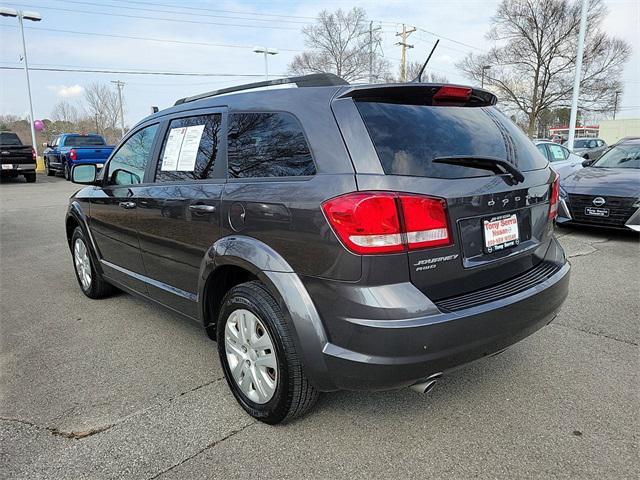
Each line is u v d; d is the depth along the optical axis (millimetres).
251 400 2676
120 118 54969
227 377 2848
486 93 2805
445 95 2578
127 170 3920
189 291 3213
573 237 7188
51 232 8781
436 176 2223
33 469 2322
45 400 2949
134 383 3139
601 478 2176
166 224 3266
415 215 2109
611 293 4641
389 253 2074
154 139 3635
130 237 3787
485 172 2424
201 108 3207
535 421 2613
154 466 2328
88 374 3273
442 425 2596
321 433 2547
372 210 2062
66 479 2254
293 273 2338
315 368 2283
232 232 2682
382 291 2086
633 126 52188
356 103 2334
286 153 2484
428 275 2174
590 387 2951
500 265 2492
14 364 3447
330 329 2229
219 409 2807
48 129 54250
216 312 3076
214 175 2943
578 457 2316
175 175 3289
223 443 2486
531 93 34531
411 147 2262
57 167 20516
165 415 2756
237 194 2643
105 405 2879
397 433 2533
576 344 3551
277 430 2582
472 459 2318
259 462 2338
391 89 2381
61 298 4949
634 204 6641
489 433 2516
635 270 5406
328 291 2201
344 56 45312
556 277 2699
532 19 32656
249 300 2541
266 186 2498
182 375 3238
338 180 2186
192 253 3051
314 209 2217
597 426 2557
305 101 2479
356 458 2348
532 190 2646
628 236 7180
